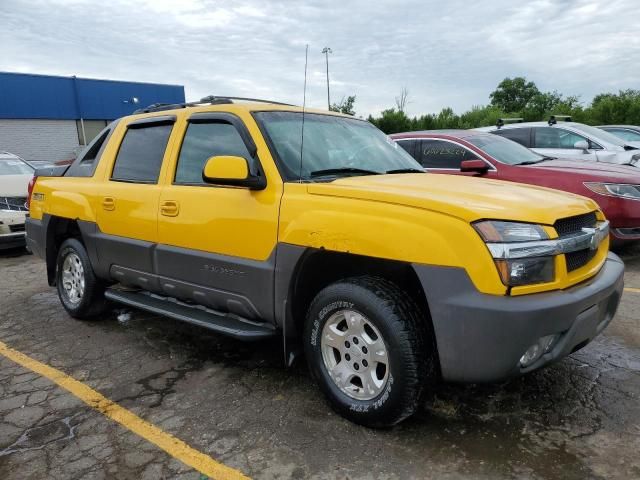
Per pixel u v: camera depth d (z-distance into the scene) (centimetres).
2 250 884
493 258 245
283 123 354
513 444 272
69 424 305
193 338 439
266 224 314
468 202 265
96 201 437
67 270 499
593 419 293
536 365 258
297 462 262
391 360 267
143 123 426
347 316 289
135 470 260
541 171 656
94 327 472
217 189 345
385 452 268
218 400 329
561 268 259
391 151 411
